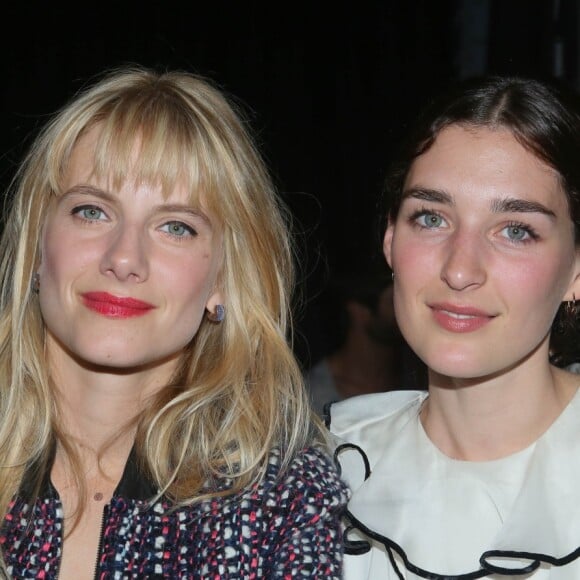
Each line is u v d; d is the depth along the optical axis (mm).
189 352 2377
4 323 2371
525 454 2246
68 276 2180
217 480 2256
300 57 5148
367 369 4027
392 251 2252
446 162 2164
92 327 2168
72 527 2244
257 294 2346
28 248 2297
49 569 2184
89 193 2186
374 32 5000
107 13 5051
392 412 2477
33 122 4996
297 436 2322
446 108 2205
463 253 2117
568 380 2326
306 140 5102
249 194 2303
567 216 2168
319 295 4145
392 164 2361
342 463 2410
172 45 5109
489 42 4672
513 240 2143
